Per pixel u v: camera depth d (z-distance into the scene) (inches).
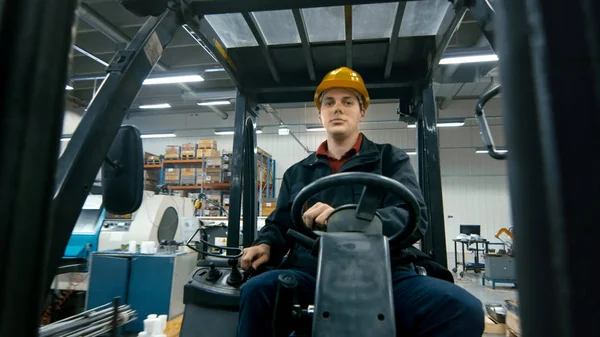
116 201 37.3
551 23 8.9
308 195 39.7
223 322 57.1
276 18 66.6
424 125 76.1
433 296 39.4
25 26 11.4
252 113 85.4
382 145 65.6
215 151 337.4
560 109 8.5
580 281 8.0
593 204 8.2
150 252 149.0
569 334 7.9
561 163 8.3
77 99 373.1
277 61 79.4
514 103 9.4
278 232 62.6
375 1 53.8
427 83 77.8
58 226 31.9
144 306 139.7
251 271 59.9
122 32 228.4
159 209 165.9
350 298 33.5
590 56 8.6
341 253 36.6
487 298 238.5
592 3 8.8
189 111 462.6
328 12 64.4
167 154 340.5
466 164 420.2
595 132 8.4
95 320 46.1
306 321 39.4
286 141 442.0
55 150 12.0
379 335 31.6
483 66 319.0
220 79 349.4
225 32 69.5
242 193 79.8
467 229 354.3
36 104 11.4
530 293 8.7
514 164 9.3
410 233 41.0
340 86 64.2
